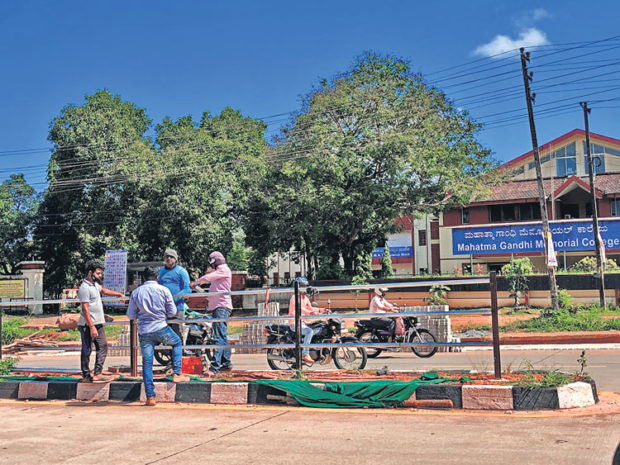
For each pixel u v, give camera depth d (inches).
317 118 1290.6
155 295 303.1
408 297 1203.9
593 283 1077.8
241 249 2176.4
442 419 244.1
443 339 585.6
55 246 1701.5
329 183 1291.8
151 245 1562.5
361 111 1256.8
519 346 602.5
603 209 1571.1
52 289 1753.2
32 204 1753.2
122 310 1353.3
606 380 353.1
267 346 322.0
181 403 300.5
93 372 334.3
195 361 339.6
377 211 1264.8
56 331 842.2
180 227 1395.2
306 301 435.8
